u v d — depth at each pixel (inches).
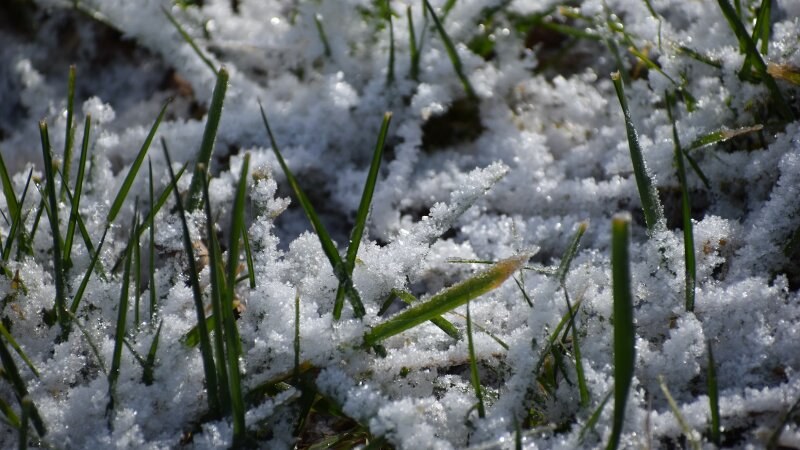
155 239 13.5
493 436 11.2
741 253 12.7
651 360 11.6
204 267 13.1
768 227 12.7
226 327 11.1
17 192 13.9
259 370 11.9
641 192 12.1
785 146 13.4
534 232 14.2
